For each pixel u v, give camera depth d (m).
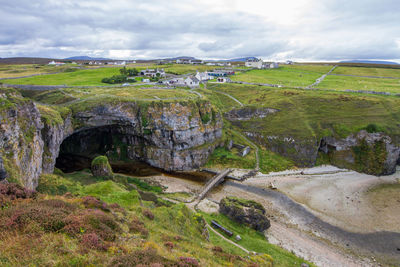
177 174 66.88
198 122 72.12
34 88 86.62
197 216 34.00
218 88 115.88
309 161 71.88
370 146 68.94
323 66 195.38
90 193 35.62
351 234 42.97
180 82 113.12
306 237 42.16
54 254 12.70
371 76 144.38
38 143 42.75
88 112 66.69
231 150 76.88
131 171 67.81
